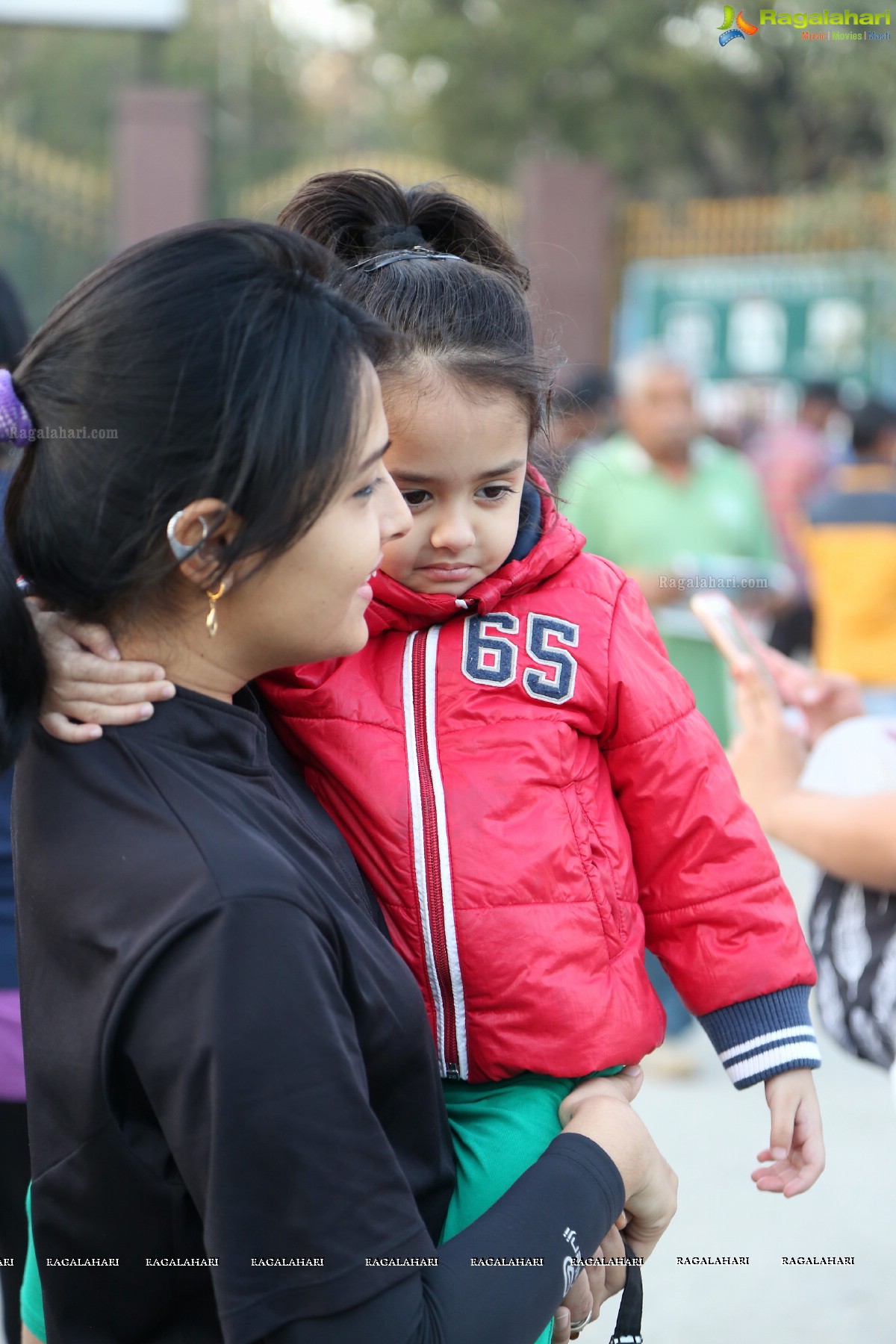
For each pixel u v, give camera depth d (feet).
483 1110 4.16
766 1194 8.98
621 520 12.84
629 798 4.53
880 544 14.26
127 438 3.29
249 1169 3.12
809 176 64.03
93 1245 3.51
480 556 4.34
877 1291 7.78
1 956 5.27
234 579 3.38
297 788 4.12
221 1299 3.13
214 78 87.66
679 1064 11.00
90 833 3.39
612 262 40.29
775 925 4.47
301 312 3.34
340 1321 3.14
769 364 40.11
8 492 3.59
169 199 39.42
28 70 85.51
